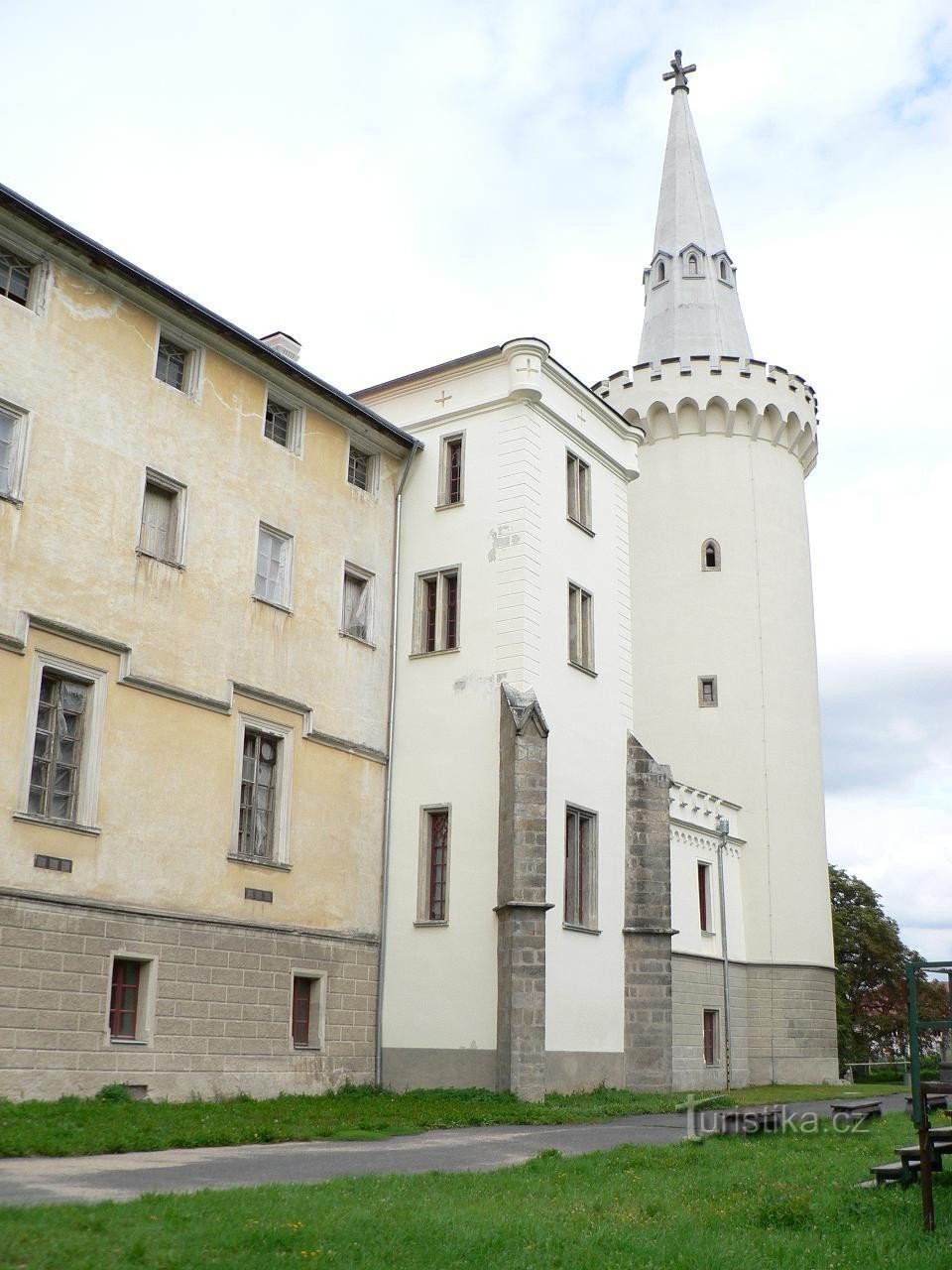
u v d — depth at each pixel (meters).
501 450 29.11
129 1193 11.66
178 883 22.19
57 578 20.78
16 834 19.42
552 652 28.55
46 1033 19.31
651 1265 9.23
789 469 45.38
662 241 50.97
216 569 24.16
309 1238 9.20
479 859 26.41
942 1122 19.14
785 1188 12.62
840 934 54.34
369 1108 22.02
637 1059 28.34
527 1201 11.64
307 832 25.47
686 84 55.06
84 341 22.12
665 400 44.38
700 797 37.50
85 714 21.17
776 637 42.66
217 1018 22.50
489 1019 25.28
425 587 29.59
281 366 26.05
